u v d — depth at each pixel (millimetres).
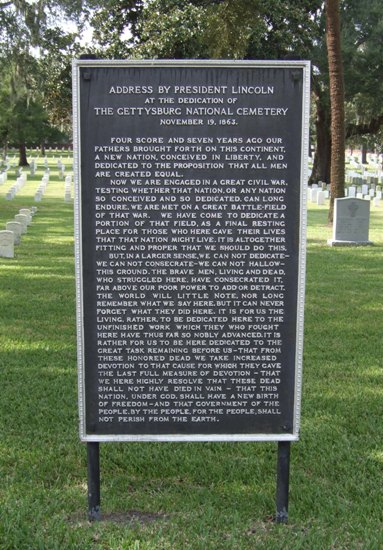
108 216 4266
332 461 5348
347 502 4703
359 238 18078
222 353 4391
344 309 10688
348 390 6973
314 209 29141
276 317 4363
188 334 4371
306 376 7406
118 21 32312
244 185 4238
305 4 32625
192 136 4195
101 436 4402
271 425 4441
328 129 41094
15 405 6453
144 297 4336
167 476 5148
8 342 8586
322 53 34688
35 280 12664
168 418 4434
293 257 4305
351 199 17859
